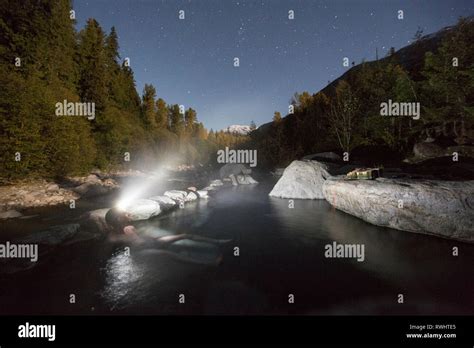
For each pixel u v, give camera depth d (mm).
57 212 12953
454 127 21641
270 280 6473
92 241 9250
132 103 55531
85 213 12602
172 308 5320
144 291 5977
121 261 7613
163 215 13547
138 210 12062
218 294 5852
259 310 5254
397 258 7398
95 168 30812
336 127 38844
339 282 6305
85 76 33875
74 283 6340
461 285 5949
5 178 17562
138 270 7047
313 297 5688
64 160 22203
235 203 17000
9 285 6203
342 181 12312
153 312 5203
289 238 9672
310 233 10180
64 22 30312
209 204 16734
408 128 27172
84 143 25641
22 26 24891
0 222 11109
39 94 20203
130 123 45500
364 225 10750
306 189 18000
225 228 11109
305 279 6504
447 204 7914
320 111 55719
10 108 17875
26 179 18844
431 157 19203
